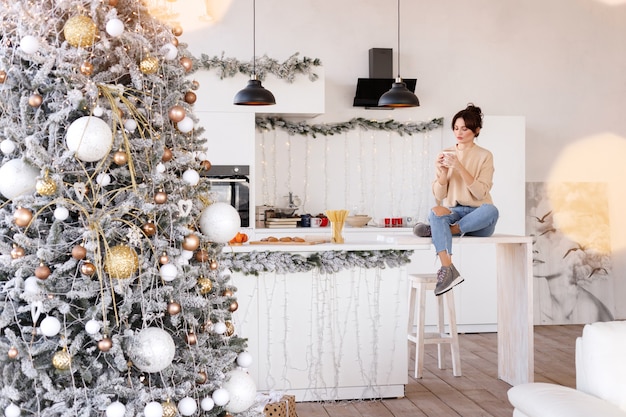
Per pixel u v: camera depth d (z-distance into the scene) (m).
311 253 4.76
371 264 4.81
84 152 1.88
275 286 4.75
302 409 4.62
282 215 7.30
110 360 1.96
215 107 6.84
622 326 2.85
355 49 7.70
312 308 4.79
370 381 4.84
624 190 8.19
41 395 1.90
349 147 7.70
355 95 7.59
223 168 6.87
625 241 8.15
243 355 2.44
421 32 7.82
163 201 2.02
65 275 1.91
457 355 5.47
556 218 8.02
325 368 4.80
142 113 2.09
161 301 2.02
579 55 8.13
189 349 2.16
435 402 4.77
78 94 1.86
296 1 7.60
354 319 4.84
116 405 1.87
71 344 1.88
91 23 1.90
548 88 8.08
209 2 7.45
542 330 7.59
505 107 8.00
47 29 1.92
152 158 2.04
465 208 5.21
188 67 2.25
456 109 7.89
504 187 7.35
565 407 2.57
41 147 1.82
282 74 6.94
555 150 8.10
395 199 7.79
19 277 1.81
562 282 7.98
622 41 8.23
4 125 1.89
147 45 2.05
